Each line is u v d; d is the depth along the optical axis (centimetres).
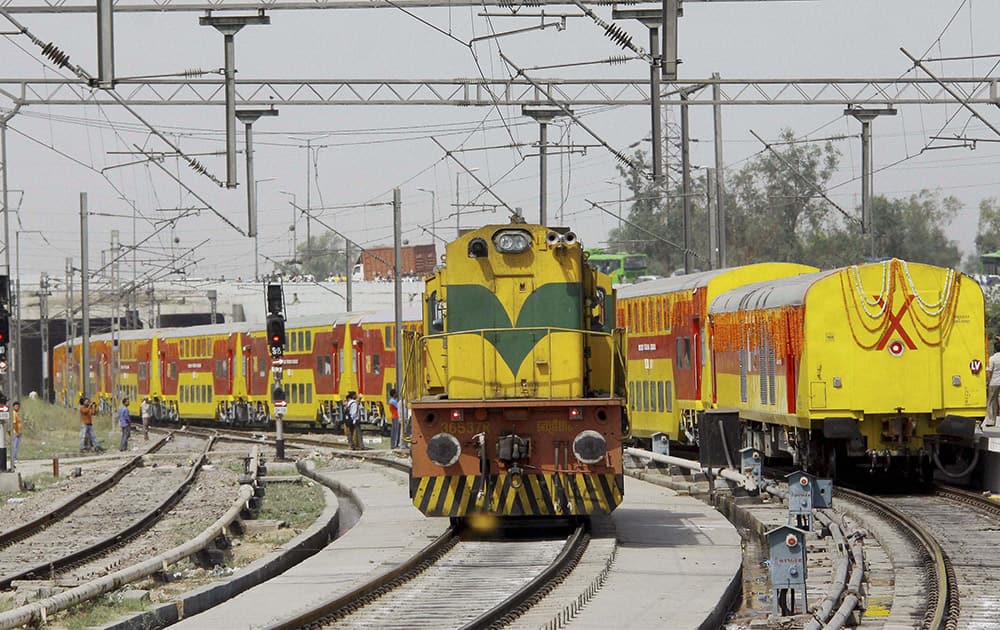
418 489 4122
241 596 3334
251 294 19962
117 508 6172
